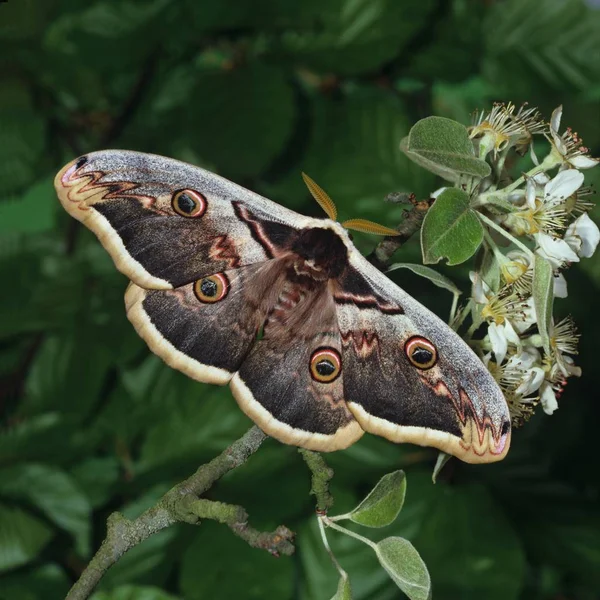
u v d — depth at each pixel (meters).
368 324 0.92
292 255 0.93
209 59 1.10
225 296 0.92
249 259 0.93
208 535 1.07
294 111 1.08
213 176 0.93
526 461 1.14
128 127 1.11
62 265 1.10
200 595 1.06
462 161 0.90
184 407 1.10
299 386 0.92
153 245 0.92
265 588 1.06
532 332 0.94
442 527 1.07
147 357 1.11
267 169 1.09
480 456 0.90
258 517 1.08
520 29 1.11
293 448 1.08
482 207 0.92
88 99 1.11
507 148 0.92
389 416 0.91
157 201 0.92
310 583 1.07
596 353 1.17
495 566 1.07
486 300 0.92
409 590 0.90
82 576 0.91
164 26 1.08
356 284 0.92
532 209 0.91
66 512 1.08
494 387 0.90
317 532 1.07
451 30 1.11
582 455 1.15
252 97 1.08
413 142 0.89
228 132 1.08
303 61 1.09
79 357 1.11
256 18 1.08
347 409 0.92
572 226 0.92
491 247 0.92
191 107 1.08
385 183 1.09
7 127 1.10
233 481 1.08
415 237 1.09
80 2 1.09
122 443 1.11
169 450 1.10
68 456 1.10
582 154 0.93
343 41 1.08
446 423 0.90
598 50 1.11
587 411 1.16
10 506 1.08
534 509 1.12
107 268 1.11
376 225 0.91
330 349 0.92
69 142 1.12
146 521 0.91
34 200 1.13
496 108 0.93
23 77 1.10
